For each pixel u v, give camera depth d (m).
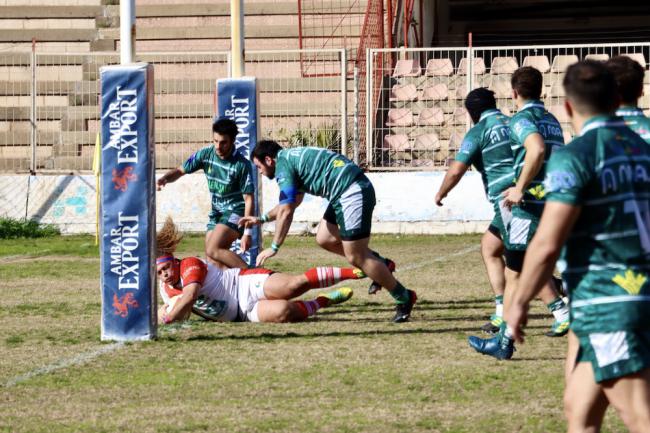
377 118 46.72
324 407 14.21
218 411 14.05
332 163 20.62
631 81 12.16
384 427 13.10
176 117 49.72
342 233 20.75
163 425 13.29
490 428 13.00
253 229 28.39
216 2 55.47
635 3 67.31
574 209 9.41
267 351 18.34
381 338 19.62
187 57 51.72
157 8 55.25
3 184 45.22
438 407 14.15
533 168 17.52
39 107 51.41
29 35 55.00
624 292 9.37
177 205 44.84
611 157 9.54
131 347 18.86
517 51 62.69
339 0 54.84
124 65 18.86
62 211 45.09
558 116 46.06
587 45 43.50
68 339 19.78
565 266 9.70
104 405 14.48
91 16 55.72
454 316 22.33
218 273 21.59
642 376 9.34
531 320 21.66
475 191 43.56
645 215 9.52
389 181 44.00
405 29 51.00
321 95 49.91
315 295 26.17
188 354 18.12
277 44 54.44
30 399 14.88
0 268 32.84
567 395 9.88
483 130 19.61
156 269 19.64
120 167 19.08
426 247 38.47
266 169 21.09
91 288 27.86
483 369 16.66
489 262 20.08
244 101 29.28
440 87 46.69
